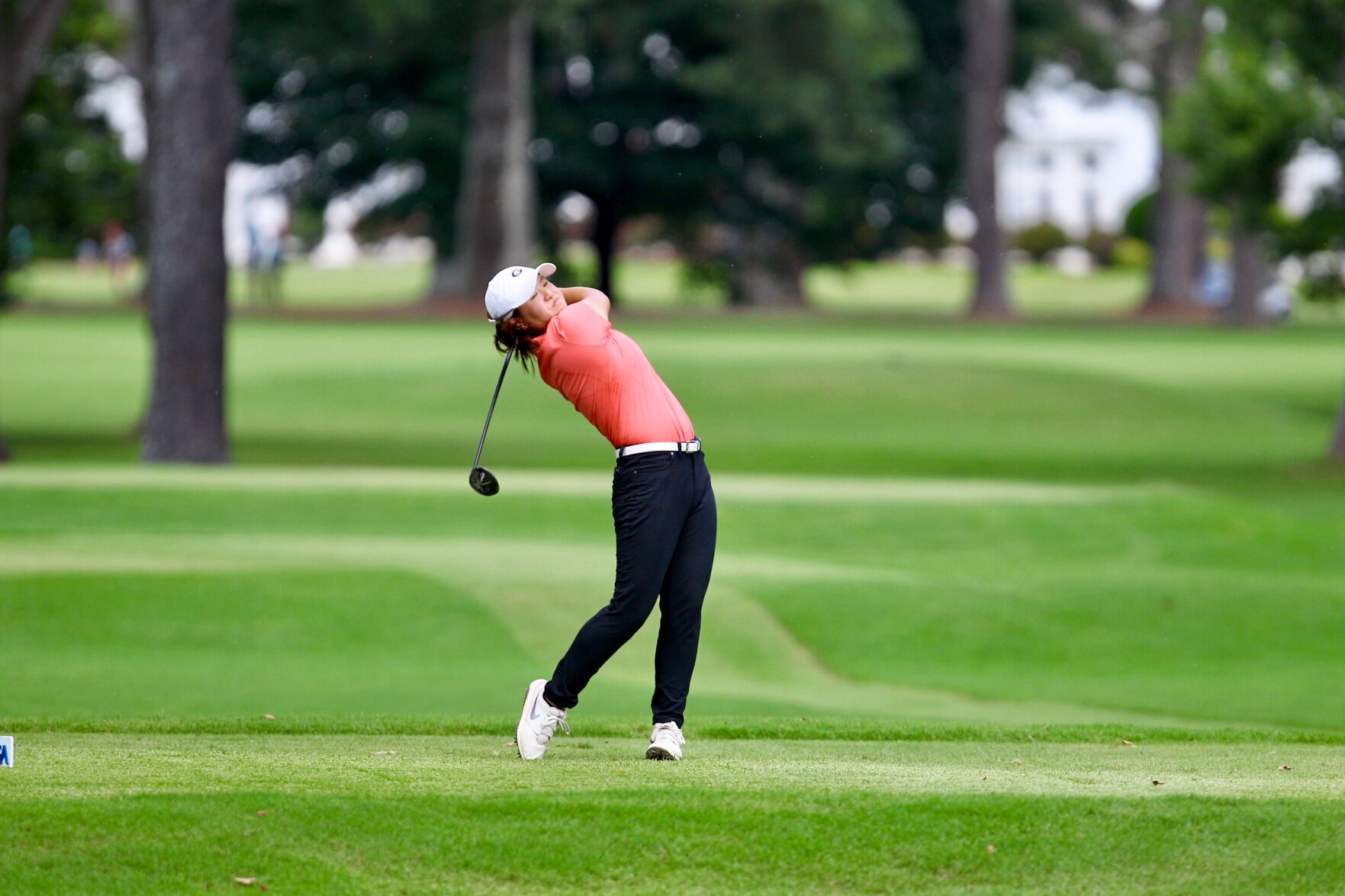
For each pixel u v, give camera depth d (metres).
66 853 17.19
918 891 17.08
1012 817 18.59
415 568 48.12
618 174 195.00
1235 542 59.91
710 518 22.59
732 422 111.12
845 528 60.38
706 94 182.75
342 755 23.22
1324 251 87.06
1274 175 86.00
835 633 44.56
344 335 153.25
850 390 119.69
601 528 60.06
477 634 43.22
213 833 17.75
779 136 188.75
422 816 18.38
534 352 22.45
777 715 35.38
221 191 82.94
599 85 193.75
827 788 19.92
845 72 174.62
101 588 44.97
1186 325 184.75
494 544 54.19
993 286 199.12
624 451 22.06
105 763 21.69
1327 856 17.58
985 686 40.38
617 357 22.05
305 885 16.77
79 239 99.56
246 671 39.47
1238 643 45.34
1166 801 19.14
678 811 18.61
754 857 17.64
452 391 121.25
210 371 83.12
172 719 27.53
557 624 44.31
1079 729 27.83
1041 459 96.50
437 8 165.50
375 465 87.31
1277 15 83.06
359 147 190.12
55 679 37.72
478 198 175.50
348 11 168.25
